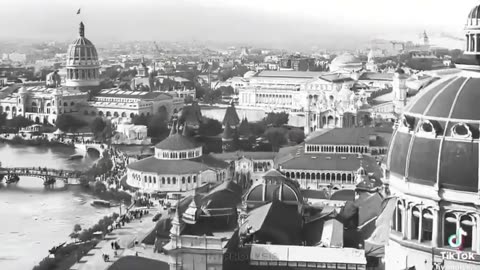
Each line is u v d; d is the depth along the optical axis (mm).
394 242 144750
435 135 135750
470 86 137250
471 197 130500
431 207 136000
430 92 143375
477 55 139125
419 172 137375
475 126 132000
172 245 196125
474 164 130625
